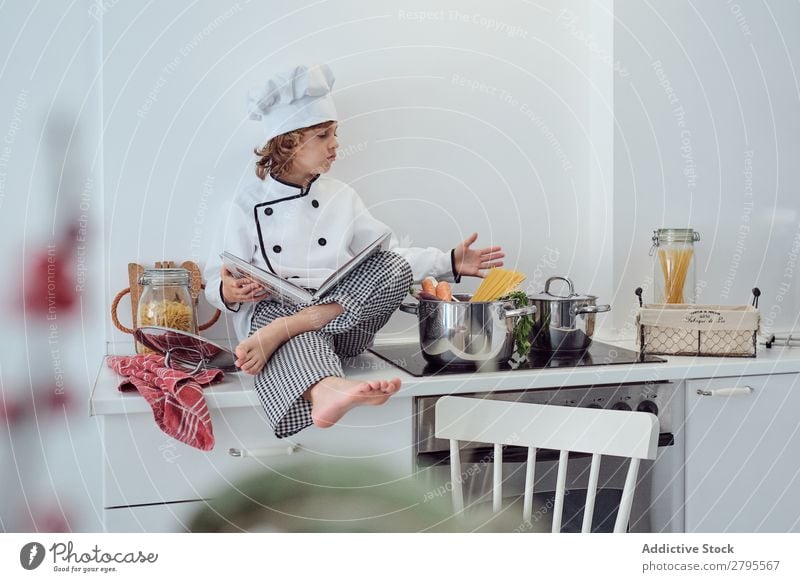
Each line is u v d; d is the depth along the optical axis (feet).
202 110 5.51
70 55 5.49
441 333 4.86
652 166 6.14
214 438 4.29
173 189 5.49
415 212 5.99
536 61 6.19
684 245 5.83
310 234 5.23
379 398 4.13
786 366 5.28
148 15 5.37
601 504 4.99
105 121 5.35
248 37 5.57
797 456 5.39
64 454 5.76
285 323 4.50
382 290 4.71
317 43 5.71
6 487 5.69
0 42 5.39
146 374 4.33
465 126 6.06
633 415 3.85
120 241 5.44
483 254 5.60
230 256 4.55
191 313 4.99
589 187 6.37
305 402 4.25
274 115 5.14
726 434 5.22
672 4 6.10
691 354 5.40
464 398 4.27
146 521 4.25
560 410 4.08
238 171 5.61
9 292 5.54
